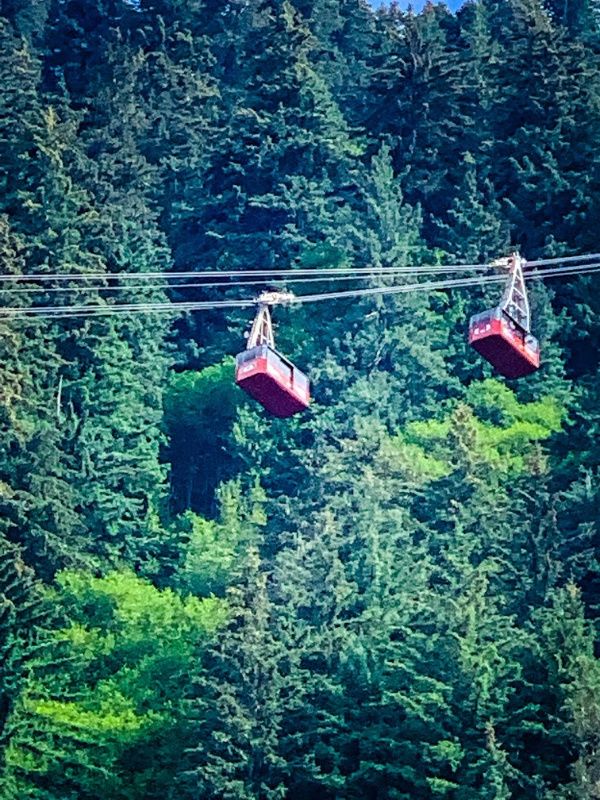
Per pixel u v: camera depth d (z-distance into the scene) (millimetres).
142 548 94312
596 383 97438
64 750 76938
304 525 84062
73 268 99500
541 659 73438
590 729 70062
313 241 115688
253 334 58219
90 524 92938
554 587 80750
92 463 94062
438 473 89125
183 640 81375
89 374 98125
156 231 116000
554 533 81625
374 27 156250
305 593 78562
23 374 91812
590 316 110188
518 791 70875
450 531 83375
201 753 73562
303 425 100500
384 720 73938
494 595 78750
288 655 74562
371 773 73250
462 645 72375
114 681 80000
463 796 70125
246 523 92312
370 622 76562
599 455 91812
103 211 108875
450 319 111625
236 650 73688
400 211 116812
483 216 116188
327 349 104625
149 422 103000
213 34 150375
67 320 98812
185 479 105625
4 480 86750
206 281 117500
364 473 87188
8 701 77000
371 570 80188
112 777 76250
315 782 73562
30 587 79250
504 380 108312
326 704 74688
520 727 71688
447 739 71375
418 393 105125
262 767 72938
